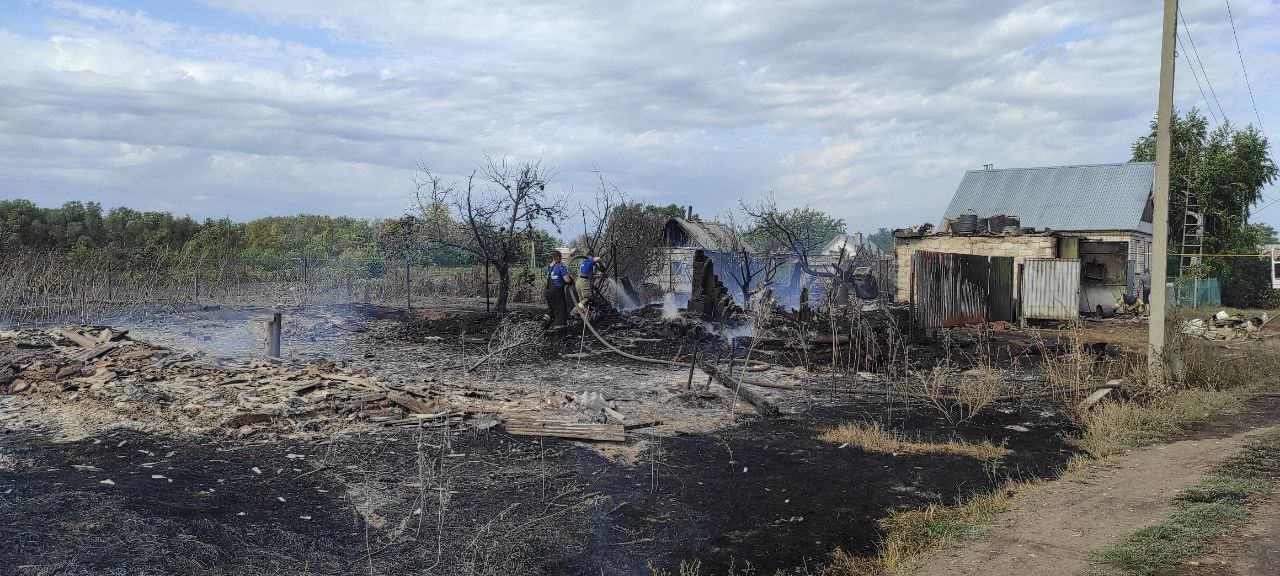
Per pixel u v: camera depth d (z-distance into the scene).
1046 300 24.05
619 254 25.44
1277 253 37.53
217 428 8.00
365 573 4.76
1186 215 40.94
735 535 5.59
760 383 11.72
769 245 29.44
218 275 25.42
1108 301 28.81
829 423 9.38
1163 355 11.32
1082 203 34.91
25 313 19.27
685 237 34.59
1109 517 5.63
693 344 15.54
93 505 5.57
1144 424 9.07
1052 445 8.42
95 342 12.85
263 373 10.45
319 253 30.61
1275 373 13.07
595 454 7.64
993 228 31.12
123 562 4.66
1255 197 41.84
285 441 7.70
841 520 5.93
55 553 4.71
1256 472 6.59
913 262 16.81
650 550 5.29
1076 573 4.57
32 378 9.94
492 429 8.41
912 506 6.25
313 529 5.44
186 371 10.48
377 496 6.18
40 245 28.52
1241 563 4.46
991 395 10.61
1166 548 4.77
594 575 4.87
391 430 8.23
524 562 5.04
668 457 7.64
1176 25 11.18
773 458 7.70
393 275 27.50
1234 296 41.66
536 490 6.48
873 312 19.59
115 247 27.27
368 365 12.68
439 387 10.52
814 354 14.19
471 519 5.75
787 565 5.06
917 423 9.48
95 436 7.68
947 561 4.97
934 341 16.62
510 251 21.36
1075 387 11.09
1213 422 9.24
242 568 4.71
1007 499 6.34
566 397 10.01
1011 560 4.89
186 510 5.62
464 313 20.55
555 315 16.89
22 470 6.50
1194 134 42.66
